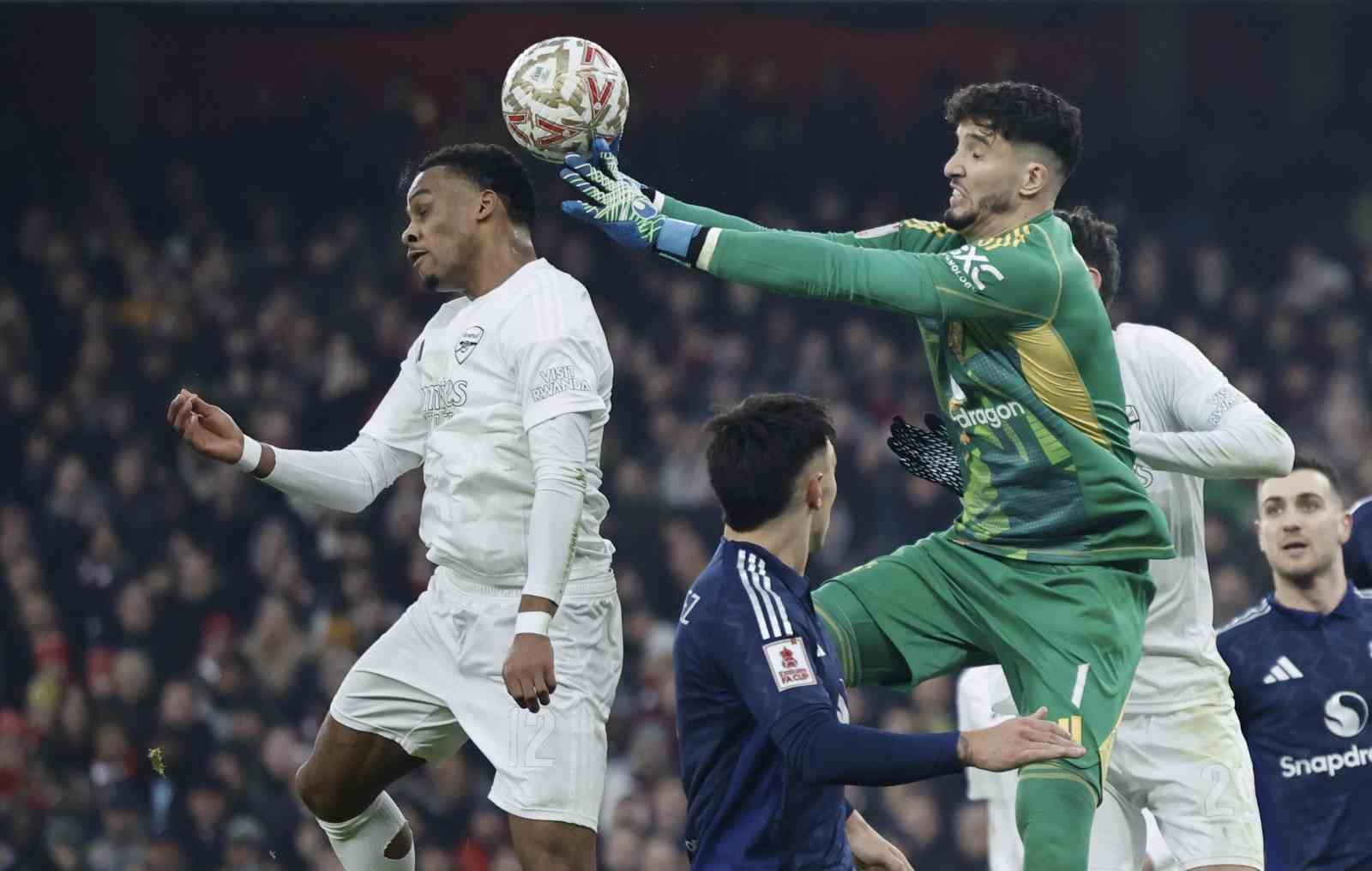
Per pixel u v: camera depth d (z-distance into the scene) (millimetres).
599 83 15500
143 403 55906
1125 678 15266
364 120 64938
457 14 64688
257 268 61562
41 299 60062
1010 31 67000
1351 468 53875
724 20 65625
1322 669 20219
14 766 41312
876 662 16281
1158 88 67375
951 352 15562
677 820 36688
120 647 45500
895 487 50156
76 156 65062
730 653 13875
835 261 14758
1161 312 60594
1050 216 15430
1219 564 44406
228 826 38969
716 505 49844
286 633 43188
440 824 37188
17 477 53250
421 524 16219
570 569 15477
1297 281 63344
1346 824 20078
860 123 65375
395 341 57625
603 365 15695
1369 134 66562
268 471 16219
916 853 36438
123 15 64938
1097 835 19422
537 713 15297
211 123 65250
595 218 15320
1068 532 15422
